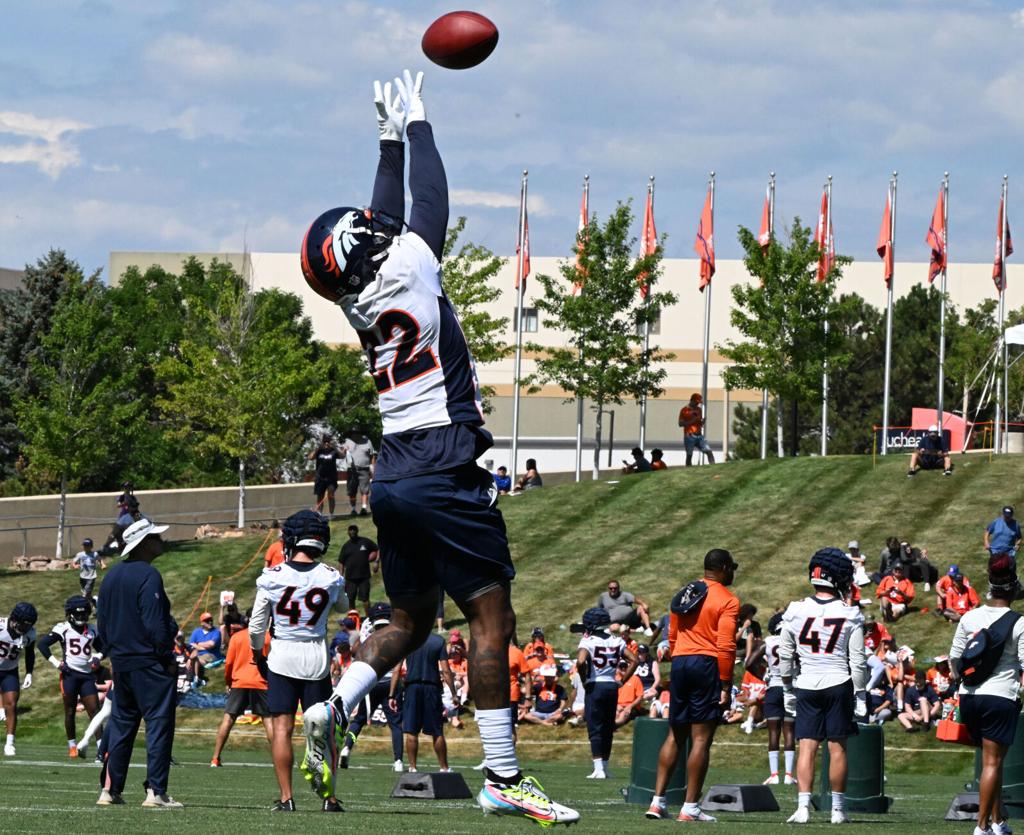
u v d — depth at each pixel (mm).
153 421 123312
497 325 104750
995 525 63594
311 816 18484
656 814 23125
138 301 133000
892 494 75688
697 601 22828
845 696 23219
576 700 52062
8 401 122375
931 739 48250
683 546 71938
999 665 20312
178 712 55625
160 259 178125
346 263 11125
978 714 20375
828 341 104188
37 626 66938
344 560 64438
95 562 72312
